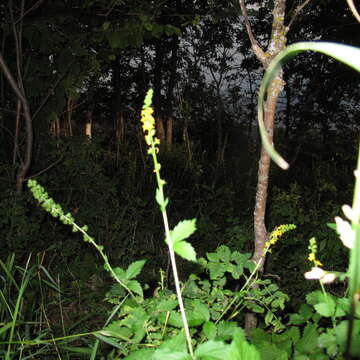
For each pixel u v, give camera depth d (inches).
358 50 19.8
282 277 153.0
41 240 154.3
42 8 164.7
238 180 272.7
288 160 376.5
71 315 127.3
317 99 514.9
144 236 198.5
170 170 298.5
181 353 41.6
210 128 509.0
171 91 546.6
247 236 159.8
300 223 165.3
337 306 48.9
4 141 181.8
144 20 157.8
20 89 147.2
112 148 388.5
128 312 62.1
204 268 75.0
